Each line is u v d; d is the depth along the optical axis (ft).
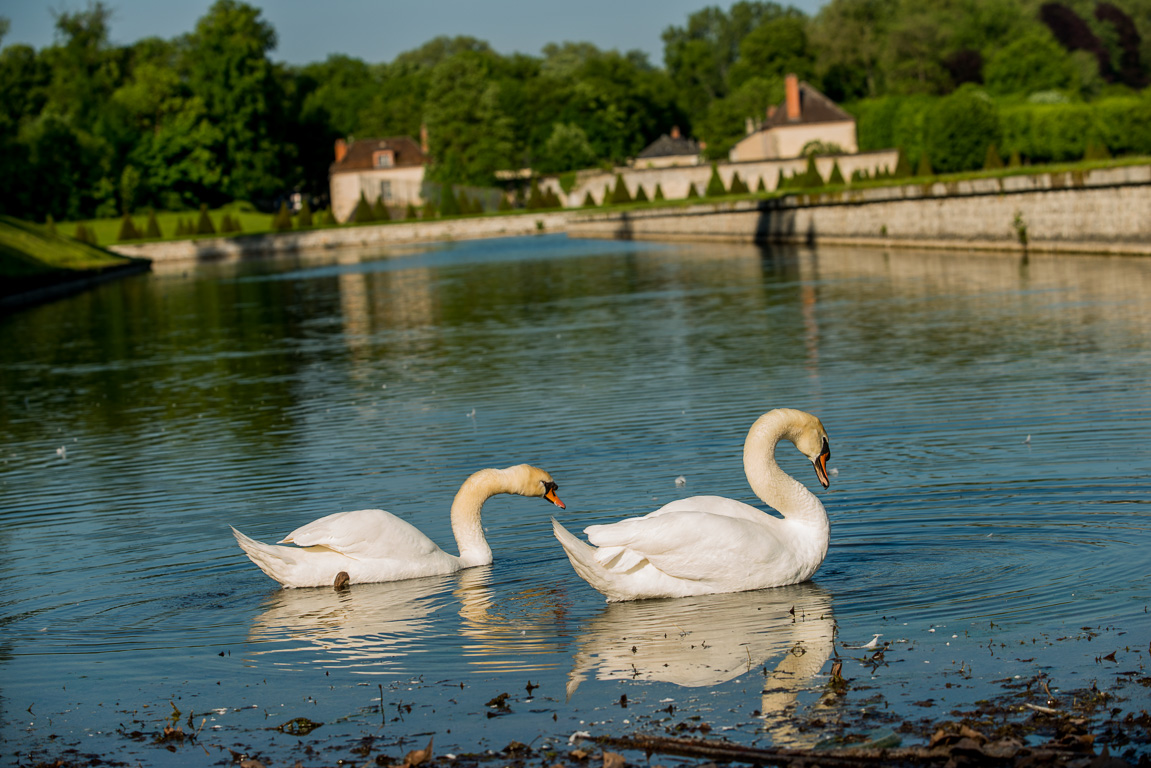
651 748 18.17
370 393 59.82
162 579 29.35
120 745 19.49
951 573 25.94
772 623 23.54
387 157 395.75
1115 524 28.55
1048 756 16.58
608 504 34.19
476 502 29.53
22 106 408.46
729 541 25.31
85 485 41.70
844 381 53.16
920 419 43.32
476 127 365.40
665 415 47.75
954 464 35.91
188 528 34.42
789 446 41.78
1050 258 113.09
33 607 27.50
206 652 23.81
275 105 393.50
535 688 20.83
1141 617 22.21
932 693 19.42
